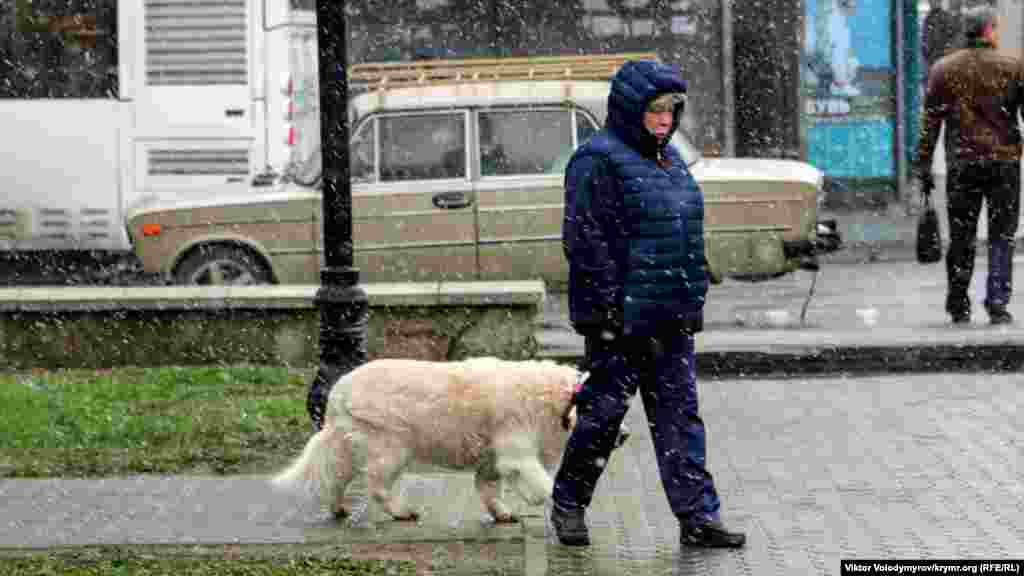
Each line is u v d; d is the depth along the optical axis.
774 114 26.86
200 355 15.10
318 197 17.48
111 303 15.02
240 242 17.50
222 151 22.02
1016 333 15.49
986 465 11.12
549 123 17.53
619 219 9.20
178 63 22.03
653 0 26.23
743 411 13.03
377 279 17.45
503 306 14.72
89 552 9.22
